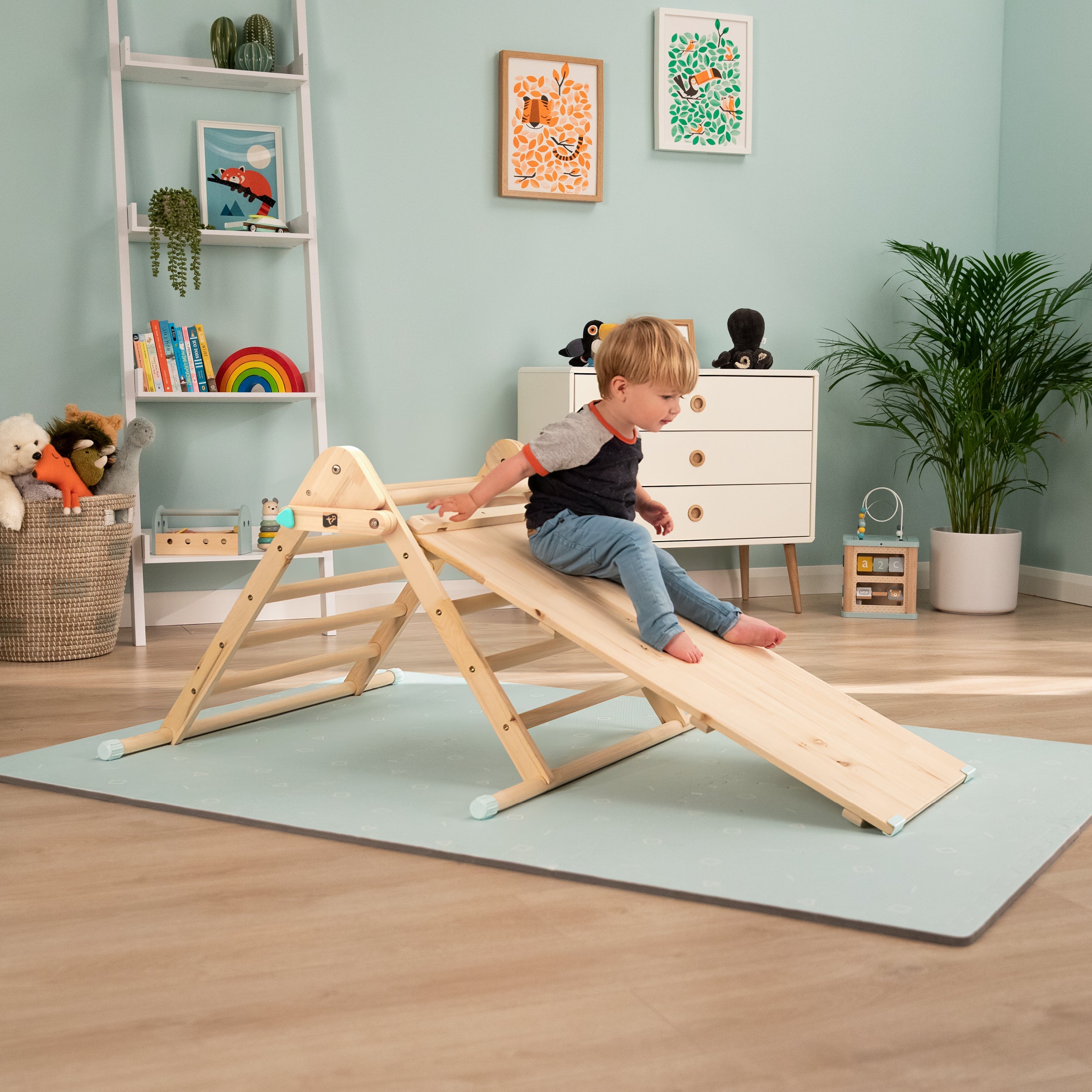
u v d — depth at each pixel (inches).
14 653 108.2
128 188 124.0
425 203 135.6
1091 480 143.0
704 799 65.0
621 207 143.3
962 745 76.2
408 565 68.1
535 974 44.6
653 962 45.6
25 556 106.0
